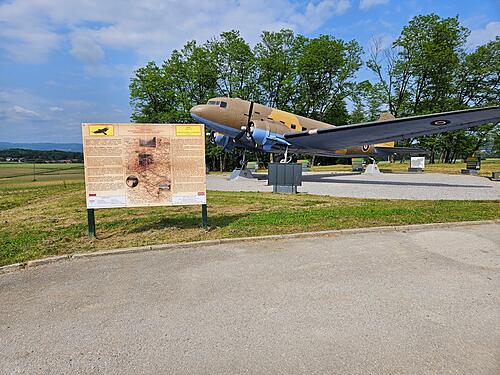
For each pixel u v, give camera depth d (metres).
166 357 2.70
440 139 41.41
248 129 19.36
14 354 2.78
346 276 4.48
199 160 6.88
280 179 14.07
